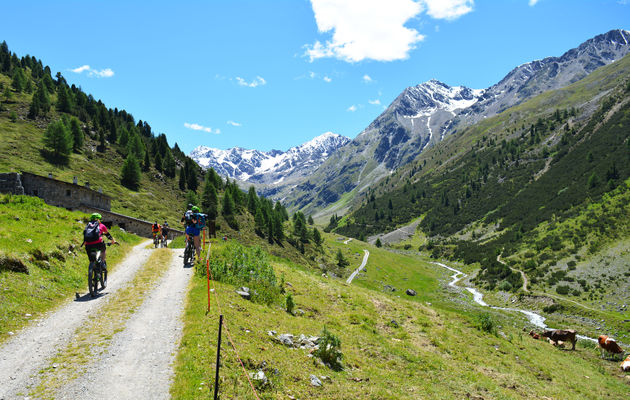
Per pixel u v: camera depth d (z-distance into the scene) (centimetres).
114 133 15300
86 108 17450
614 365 2320
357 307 2042
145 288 1423
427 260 15062
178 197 12862
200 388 690
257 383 801
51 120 13738
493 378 1471
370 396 970
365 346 1439
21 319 973
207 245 2433
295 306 1705
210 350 860
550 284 7538
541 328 5066
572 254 8475
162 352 846
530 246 10488
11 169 8731
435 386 1211
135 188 11419
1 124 11819
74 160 11275
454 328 2109
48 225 2067
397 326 1877
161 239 3150
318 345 1156
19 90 15862
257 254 2359
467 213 19025
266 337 1113
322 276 2962
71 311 1101
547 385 1555
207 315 1097
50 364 755
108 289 1389
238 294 1478
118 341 896
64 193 5391
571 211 11125
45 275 1326
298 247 12925
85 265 1670
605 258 7575
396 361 1366
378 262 13050
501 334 2458
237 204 13475
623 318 5362
